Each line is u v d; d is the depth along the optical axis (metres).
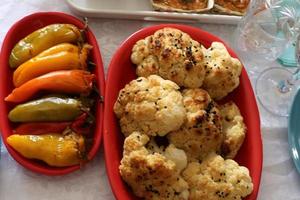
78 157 0.68
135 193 0.67
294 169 0.76
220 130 0.69
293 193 0.74
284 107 0.81
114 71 0.73
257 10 0.81
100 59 0.76
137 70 0.74
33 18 0.77
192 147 0.68
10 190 0.69
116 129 0.71
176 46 0.71
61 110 0.70
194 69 0.70
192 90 0.71
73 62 0.73
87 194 0.70
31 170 0.69
